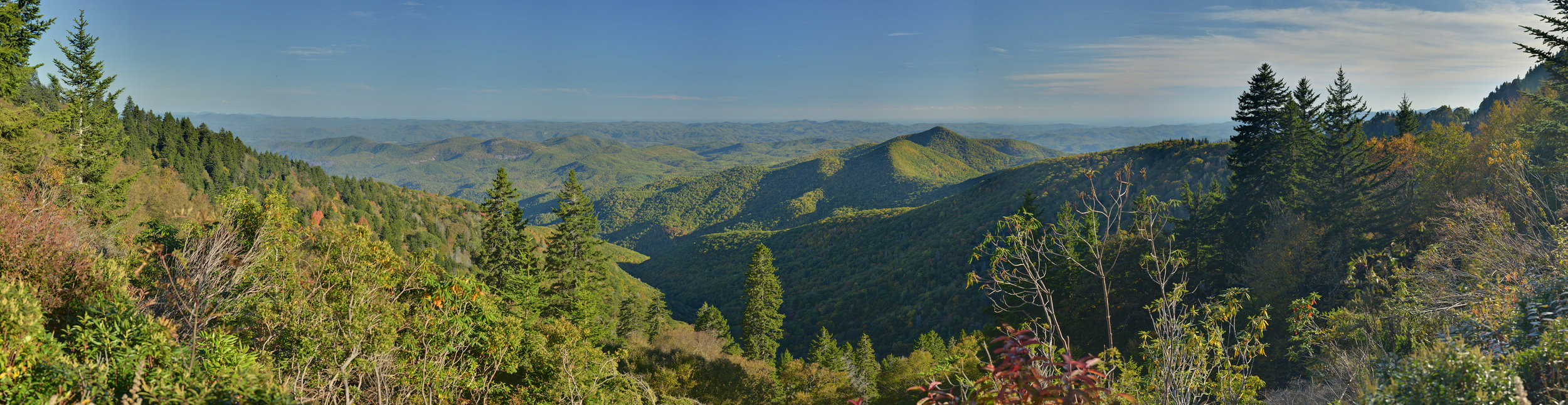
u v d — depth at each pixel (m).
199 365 7.31
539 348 16.70
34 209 11.19
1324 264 24.33
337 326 11.98
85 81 26.62
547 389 15.92
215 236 12.48
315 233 14.07
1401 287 9.72
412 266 15.19
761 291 48.81
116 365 6.72
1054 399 3.15
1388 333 8.81
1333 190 30.59
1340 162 31.81
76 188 20.34
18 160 16.48
